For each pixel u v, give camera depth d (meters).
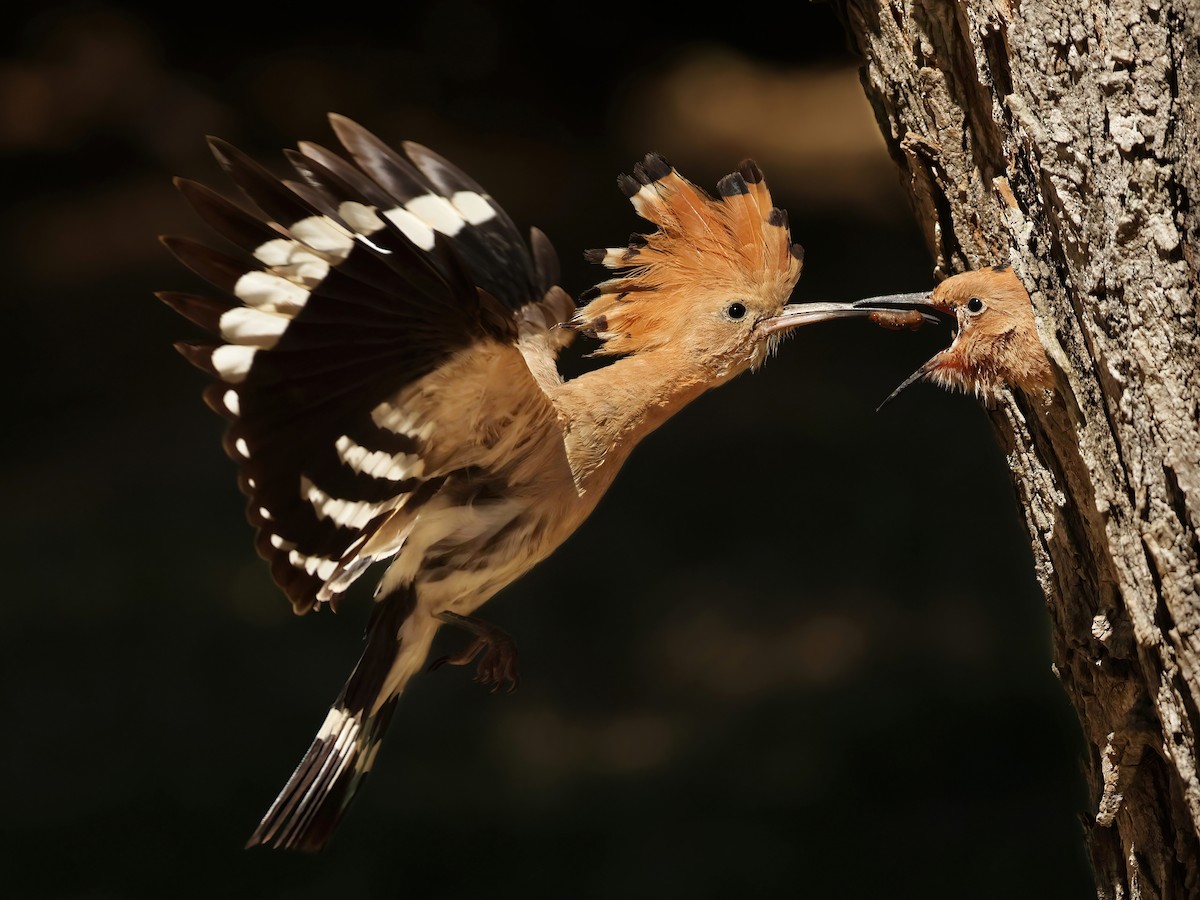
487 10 28.17
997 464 16.28
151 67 26.36
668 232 6.50
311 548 5.36
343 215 4.87
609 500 16.31
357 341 5.05
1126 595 4.29
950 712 11.98
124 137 25.03
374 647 6.15
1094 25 4.35
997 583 14.13
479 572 6.10
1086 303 4.29
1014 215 4.73
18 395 18.88
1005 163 5.18
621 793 11.45
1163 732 4.30
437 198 7.11
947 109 5.47
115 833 11.18
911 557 14.73
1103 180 4.26
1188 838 4.61
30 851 10.95
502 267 7.15
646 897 10.36
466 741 12.28
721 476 16.62
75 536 15.72
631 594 14.47
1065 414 4.93
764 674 12.96
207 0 27.48
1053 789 11.04
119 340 20.06
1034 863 10.28
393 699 6.21
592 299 6.68
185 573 14.95
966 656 12.88
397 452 5.48
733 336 6.32
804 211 24.08
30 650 13.52
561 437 5.94
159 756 12.06
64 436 18.08
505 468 5.91
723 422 17.95
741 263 6.39
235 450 5.02
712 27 31.66
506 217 7.28
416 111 27.19
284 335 4.91
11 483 17.02
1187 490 4.05
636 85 29.08
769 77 31.20
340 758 6.10
